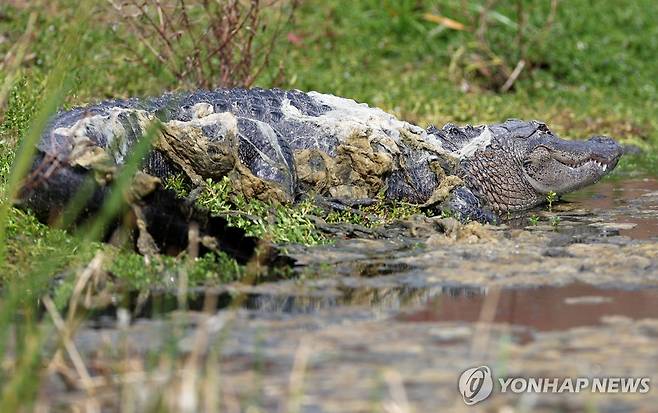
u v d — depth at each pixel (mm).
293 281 16516
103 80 29297
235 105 22156
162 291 15773
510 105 33812
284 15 36344
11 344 13125
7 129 20703
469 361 12688
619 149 25047
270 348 13125
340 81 33375
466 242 19328
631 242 19047
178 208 17688
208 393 11242
